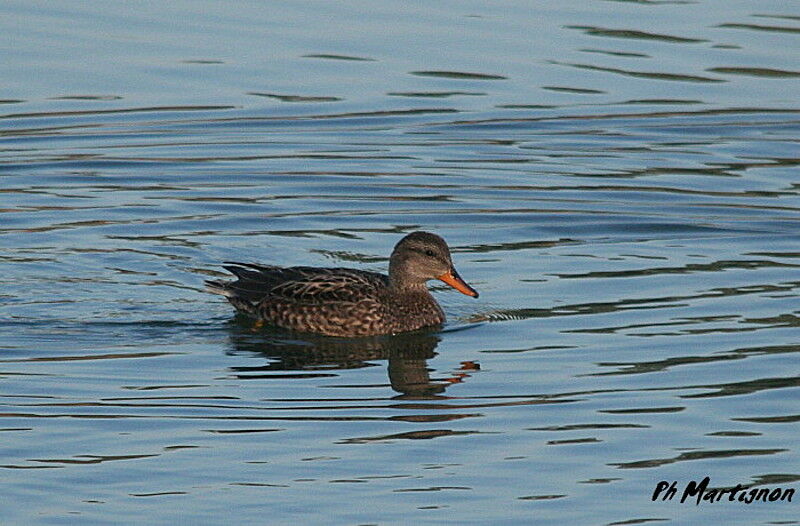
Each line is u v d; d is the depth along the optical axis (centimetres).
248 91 2391
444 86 2428
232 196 2116
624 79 2453
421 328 1680
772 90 2439
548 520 1156
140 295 1761
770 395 1413
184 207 2070
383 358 1580
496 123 2359
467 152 2275
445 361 1559
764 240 1961
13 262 1844
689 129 2350
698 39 2580
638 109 2395
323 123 2352
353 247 1941
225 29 2595
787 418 1355
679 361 1518
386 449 1299
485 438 1324
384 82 2425
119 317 1688
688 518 1161
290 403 1422
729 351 1545
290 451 1293
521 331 1641
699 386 1444
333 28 2609
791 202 2092
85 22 2603
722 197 2111
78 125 2294
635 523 1150
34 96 2353
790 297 1727
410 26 2620
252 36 2566
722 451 1284
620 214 2055
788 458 1266
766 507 1180
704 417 1362
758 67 2488
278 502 1185
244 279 1738
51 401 1411
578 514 1167
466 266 1867
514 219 2042
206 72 2442
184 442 1310
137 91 2384
